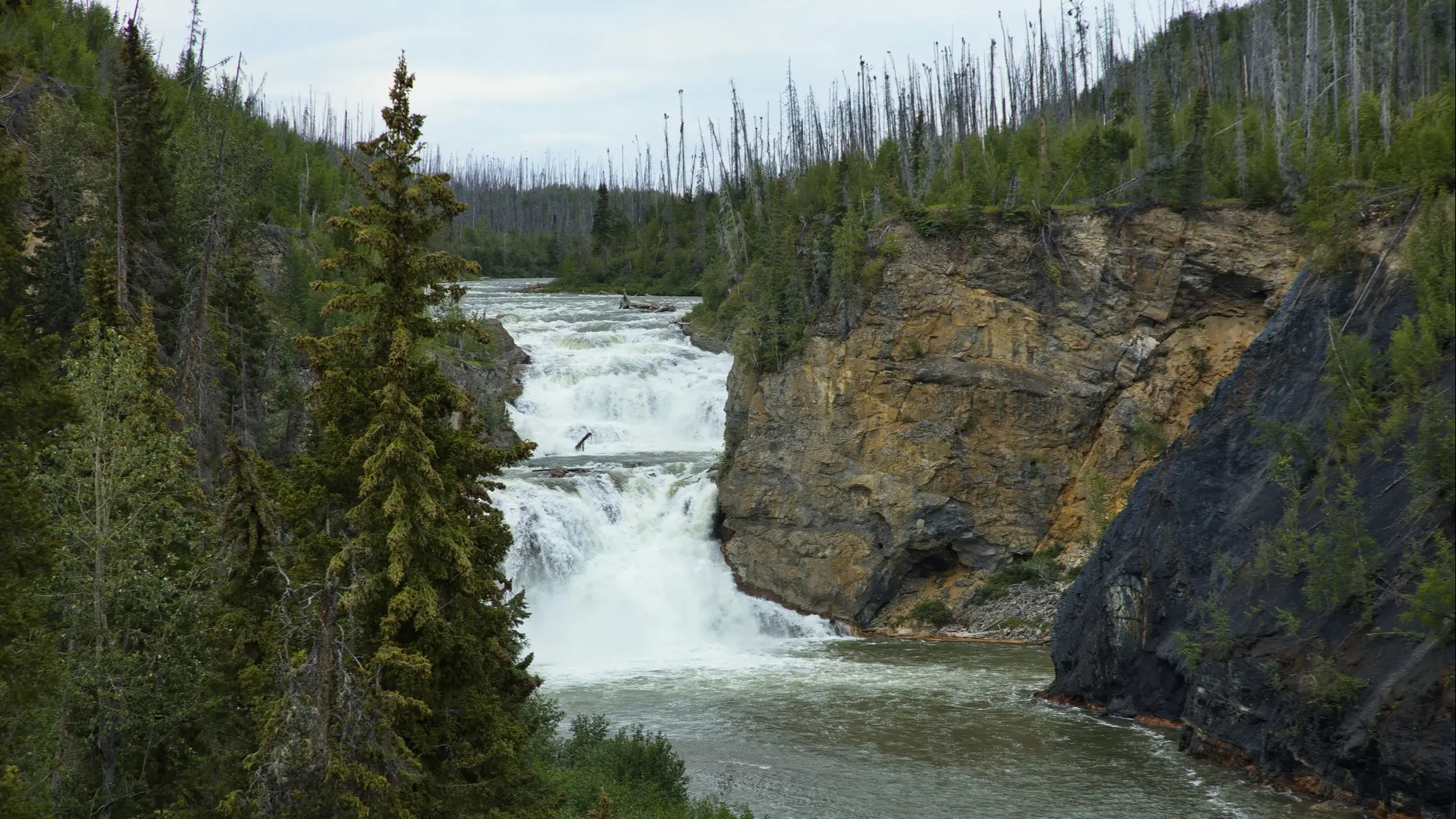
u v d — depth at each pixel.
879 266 65.25
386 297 21.12
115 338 25.95
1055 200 68.44
